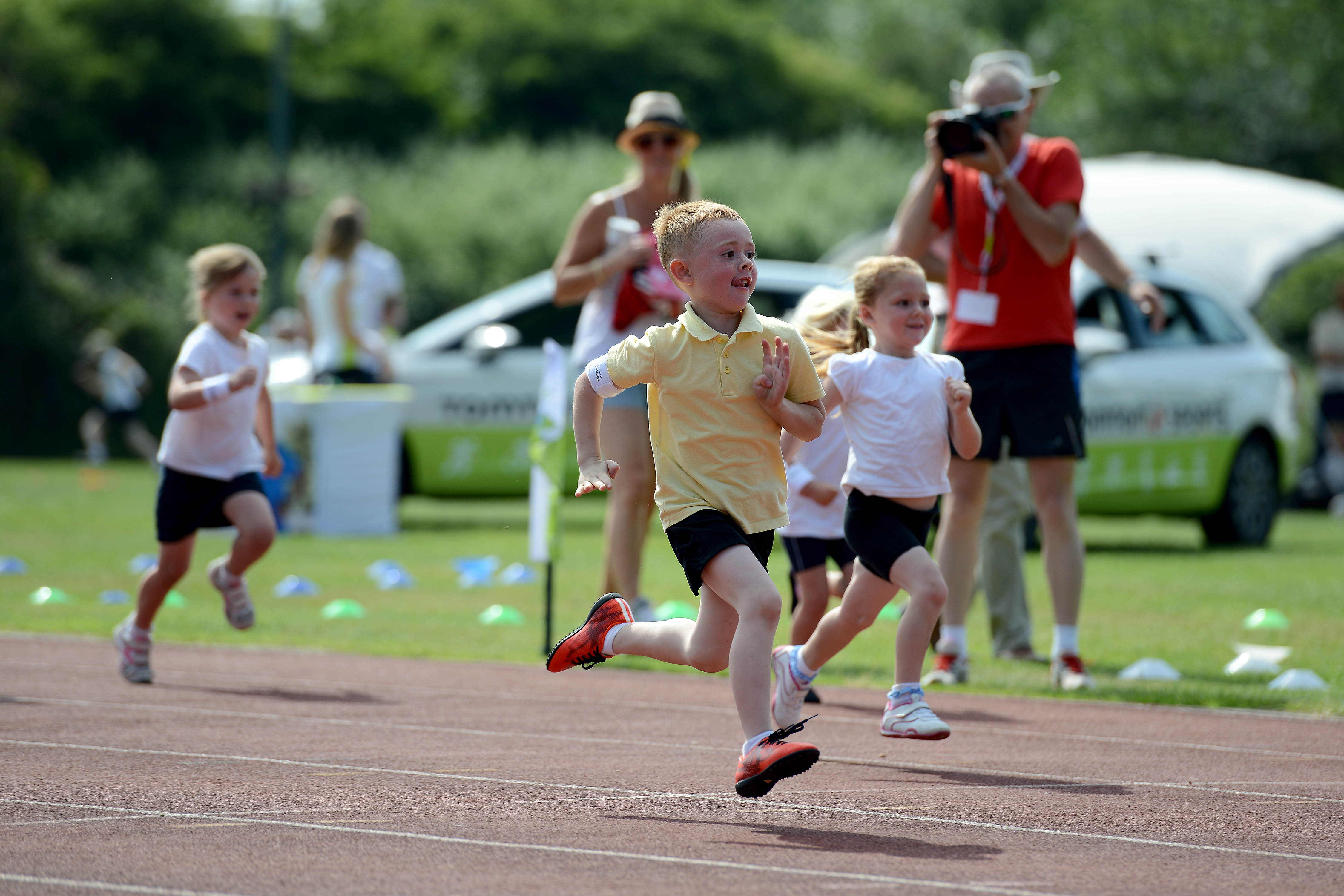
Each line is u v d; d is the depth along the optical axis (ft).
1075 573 78.79
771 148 574.56
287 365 175.22
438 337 176.04
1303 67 415.64
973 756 60.90
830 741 64.18
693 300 53.21
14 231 427.33
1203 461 159.53
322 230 169.99
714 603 51.67
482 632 98.22
